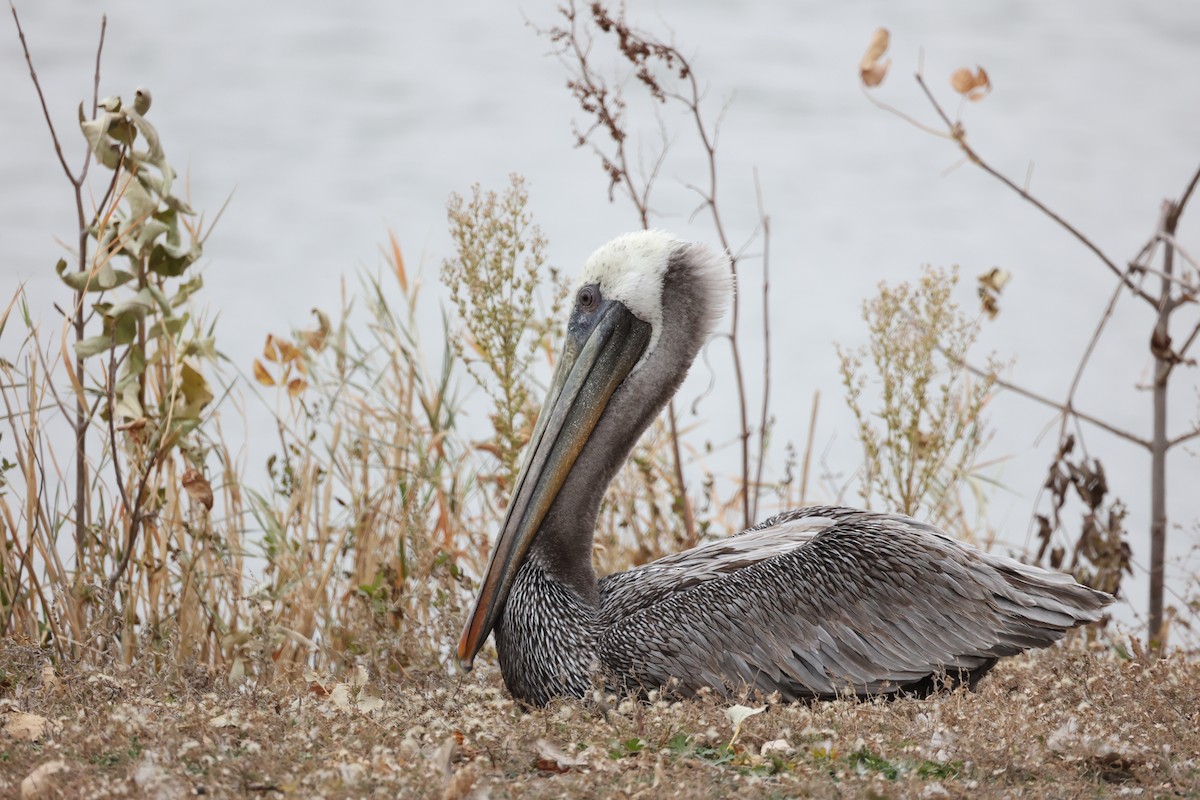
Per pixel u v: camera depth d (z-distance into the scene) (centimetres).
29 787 652
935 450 1251
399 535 1179
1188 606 1177
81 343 1053
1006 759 719
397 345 1325
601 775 685
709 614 906
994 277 1282
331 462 1220
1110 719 805
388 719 794
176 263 1086
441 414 1351
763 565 924
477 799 646
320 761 701
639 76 1314
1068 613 909
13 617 1026
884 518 952
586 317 1000
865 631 899
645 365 993
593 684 894
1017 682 950
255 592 1066
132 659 1007
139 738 733
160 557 1088
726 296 1005
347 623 1113
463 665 955
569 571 956
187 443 1109
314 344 1253
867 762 720
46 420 1116
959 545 931
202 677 946
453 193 1206
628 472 1334
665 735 752
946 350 1259
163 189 1064
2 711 800
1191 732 792
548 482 971
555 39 1306
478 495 1304
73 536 1095
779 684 893
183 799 646
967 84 1273
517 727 764
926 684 924
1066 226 1287
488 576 966
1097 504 1273
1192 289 1212
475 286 1187
